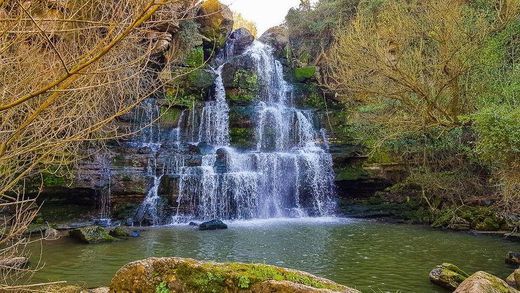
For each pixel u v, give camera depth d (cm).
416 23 1294
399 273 807
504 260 916
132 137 1722
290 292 316
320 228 1385
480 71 1271
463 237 1214
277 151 1980
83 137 421
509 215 1293
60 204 1434
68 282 728
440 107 1273
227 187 1667
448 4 1233
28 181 1316
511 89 1088
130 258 918
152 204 1533
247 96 2098
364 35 1294
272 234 1255
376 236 1227
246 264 353
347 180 1775
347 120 1964
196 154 1747
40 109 307
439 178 1527
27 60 420
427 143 1605
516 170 958
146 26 382
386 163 1734
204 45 2228
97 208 1481
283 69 2369
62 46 430
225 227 1383
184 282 338
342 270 830
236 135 1983
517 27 1304
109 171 1492
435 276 737
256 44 2508
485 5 1394
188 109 1908
